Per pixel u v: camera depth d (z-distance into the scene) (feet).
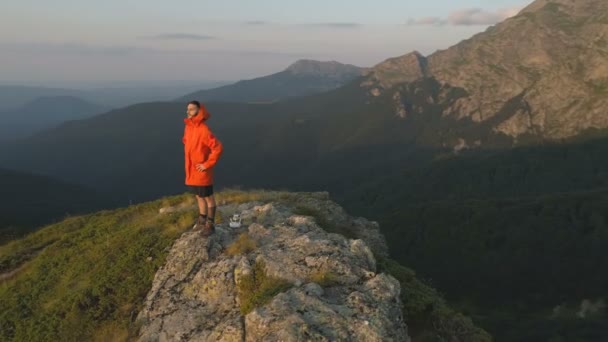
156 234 45.34
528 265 359.46
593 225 396.78
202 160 38.65
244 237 39.37
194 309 34.17
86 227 65.21
